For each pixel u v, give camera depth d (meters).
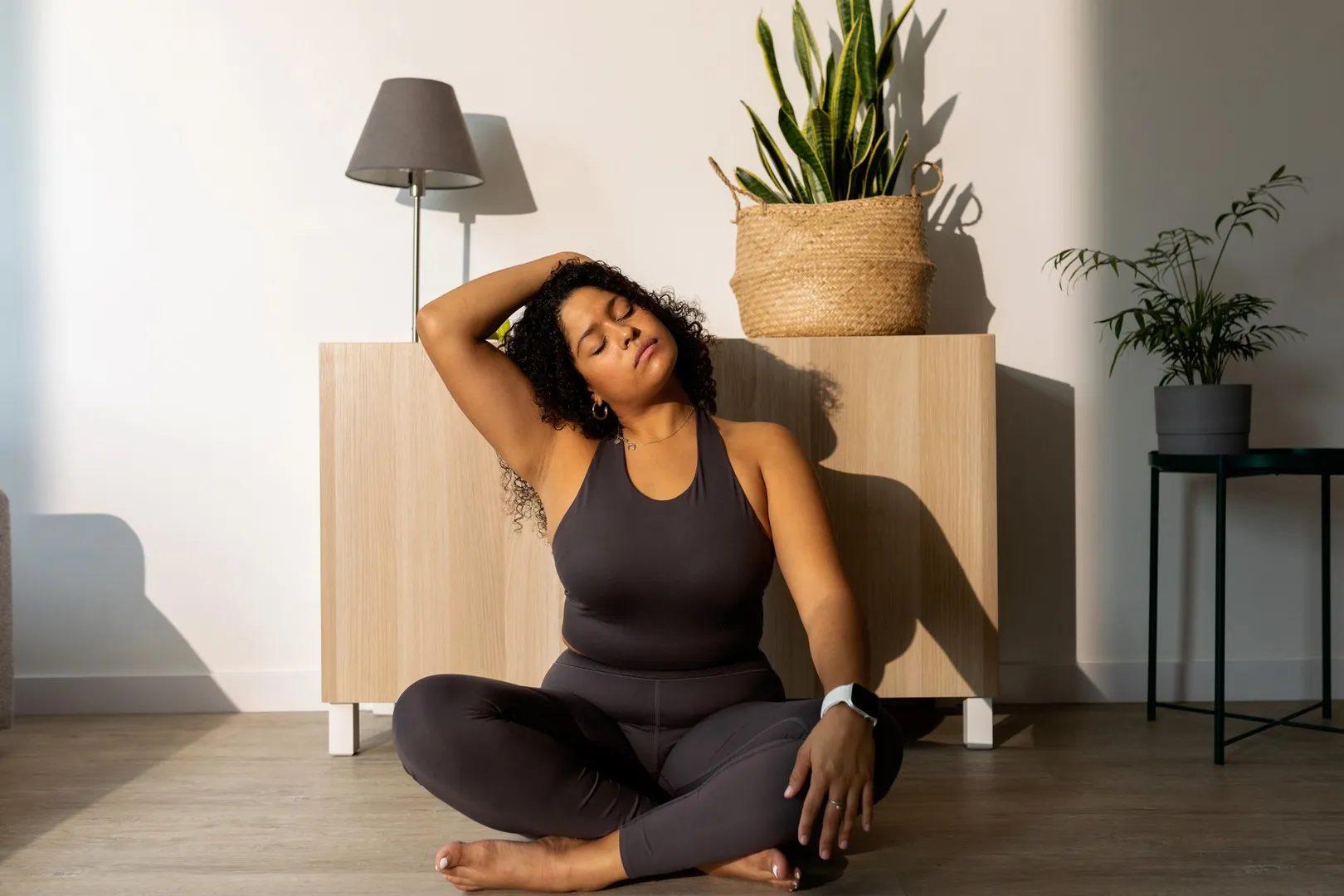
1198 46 2.41
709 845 1.24
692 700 1.40
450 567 1.97
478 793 1.29
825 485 1.97
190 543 2.39
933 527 1.97
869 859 1.45
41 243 2.38
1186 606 2.41
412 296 2.37
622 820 1.32
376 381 1.97
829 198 2.16
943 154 2.41
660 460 1.46
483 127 2.41
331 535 1.98
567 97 2.42
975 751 2.01
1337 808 1.65
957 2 2.40
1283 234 2.41
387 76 2.40
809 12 2.42
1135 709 2.33
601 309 1.43
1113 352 2.40
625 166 2.42
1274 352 2.42
